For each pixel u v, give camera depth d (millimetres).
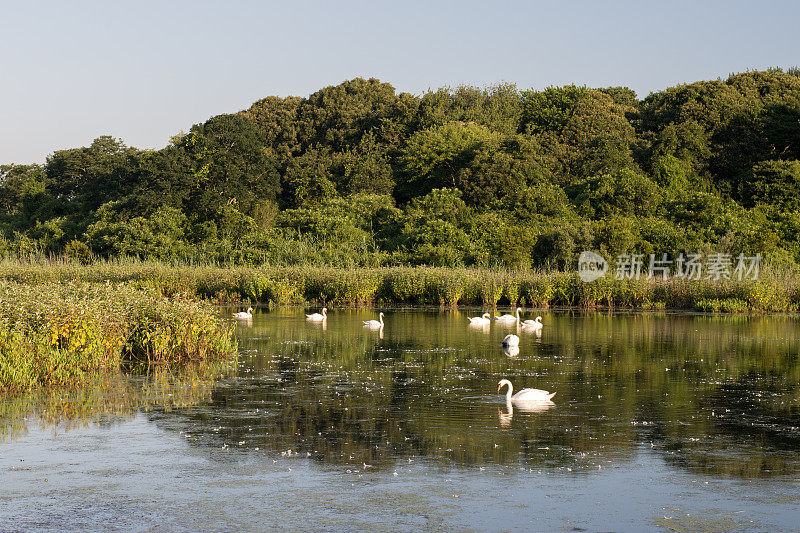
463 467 12633
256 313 43000
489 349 27375
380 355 25766
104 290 25469
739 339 30297
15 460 12898
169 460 12953
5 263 55969
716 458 13195
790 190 67938
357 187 82438
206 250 65938
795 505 10859
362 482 11844
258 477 12062
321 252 60906
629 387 19844
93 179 89938
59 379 19547
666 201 68500
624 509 10695
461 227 64375
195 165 76062
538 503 10938
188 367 22844
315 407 17219
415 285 49281
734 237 54281
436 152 83188
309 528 9969
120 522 10141
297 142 102688
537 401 17953
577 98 89750
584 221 63344
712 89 88062
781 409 17156
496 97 105688
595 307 46938
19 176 103875
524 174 73625
